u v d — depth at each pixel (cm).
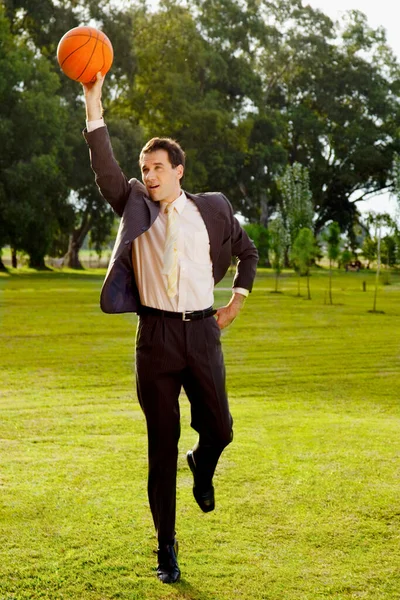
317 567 352
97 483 474
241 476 491
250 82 5972
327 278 4988
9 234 4341
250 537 388
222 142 5731
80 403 819
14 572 341
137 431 642
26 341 1507
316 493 456
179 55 5541
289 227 5206
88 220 6138
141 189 354
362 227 7256
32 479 482
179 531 396
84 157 4894
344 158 6819
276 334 1700
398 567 352
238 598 320
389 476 492
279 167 6016
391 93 6650
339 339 1611
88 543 377
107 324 1852
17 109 4172
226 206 366
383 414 784
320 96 6600
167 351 348
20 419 699
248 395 925
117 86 5419
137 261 351
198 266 352
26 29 5034
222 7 5912
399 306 2609
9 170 4103
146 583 333
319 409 809
